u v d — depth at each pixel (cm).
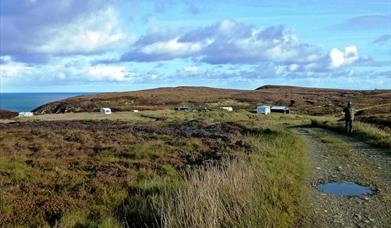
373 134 2759
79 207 1000
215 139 2598
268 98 17725
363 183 1332
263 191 1035
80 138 2611
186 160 1753
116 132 3091
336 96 19000
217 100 17175
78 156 1866
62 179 1320
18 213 949
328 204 1062
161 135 2895
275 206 962
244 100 17075
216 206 824
